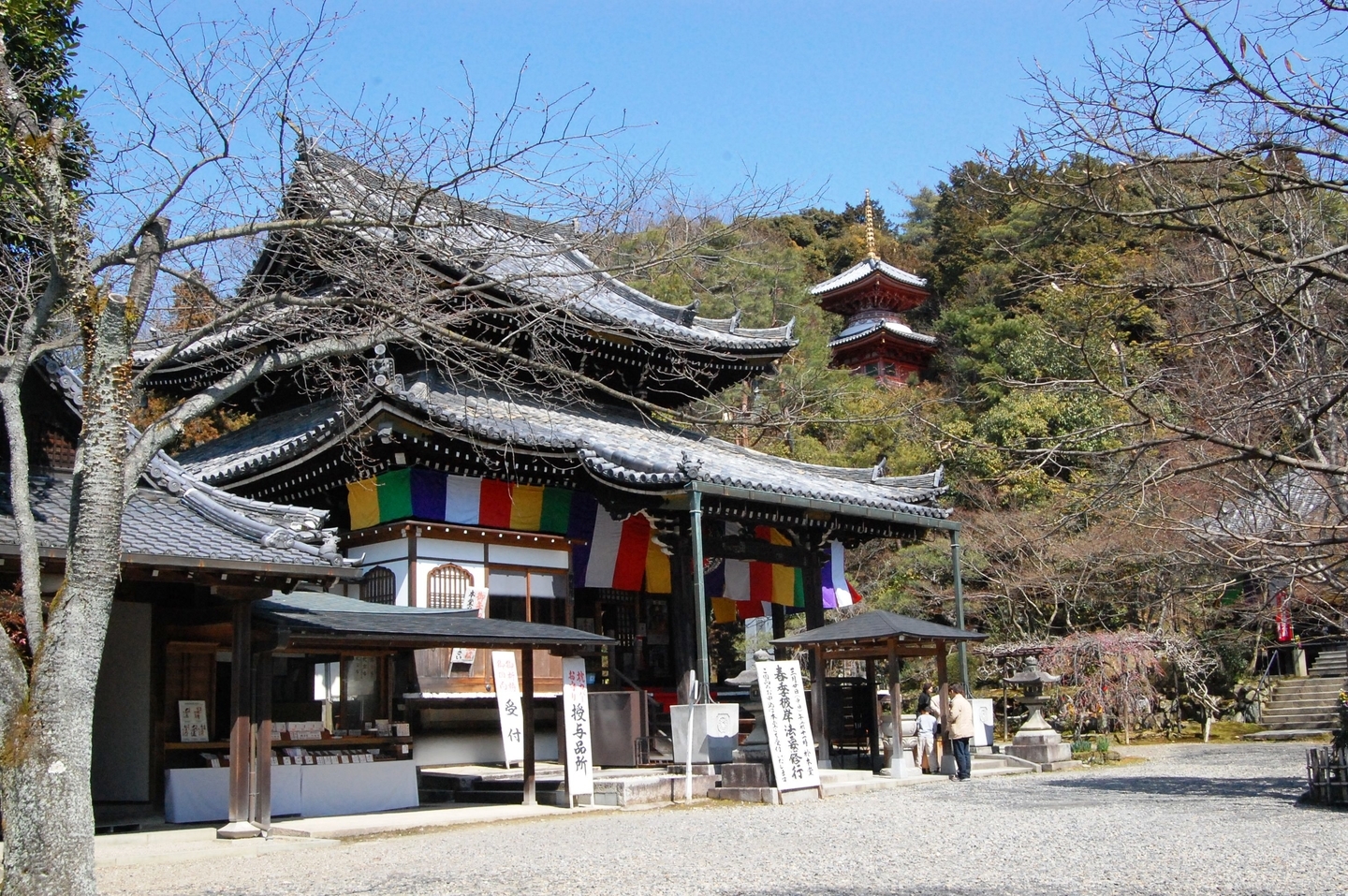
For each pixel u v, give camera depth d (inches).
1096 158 432.8
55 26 500.4
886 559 1318.9
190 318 454.6
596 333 789.2
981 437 1333.7
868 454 1424.7
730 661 1280.8
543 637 556.1
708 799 613.0
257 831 462.6
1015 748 813.2
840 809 549.0
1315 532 605.0
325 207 423.5
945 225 2212.1
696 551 676.1
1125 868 343.3
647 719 716.7
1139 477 491.8
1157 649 1070.4
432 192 397.4
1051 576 1105.4
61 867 254.8
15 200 398.3
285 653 525.7
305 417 882.8
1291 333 485.1
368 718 717.9
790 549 847.7
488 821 525.3
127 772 527.8
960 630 737.0
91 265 322.0
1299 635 1237.1
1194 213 478.9
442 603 731.4
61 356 505.7
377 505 741.9
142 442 305.7
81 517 273.1
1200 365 563.8
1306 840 389.4
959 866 357.7
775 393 1285.7
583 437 770.8
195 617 510.9
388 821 516.4
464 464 742.5
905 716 1092.5
